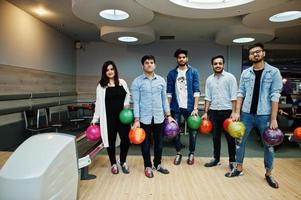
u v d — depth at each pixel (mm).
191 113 3676
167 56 8773
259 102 2971
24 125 5395
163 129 3357
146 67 3180
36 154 1506
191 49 8766
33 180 1358
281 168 3572
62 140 1658
